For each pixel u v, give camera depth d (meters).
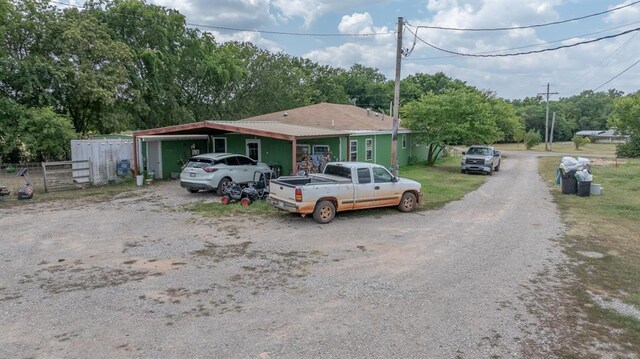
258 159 21.59
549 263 8.25
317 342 5.10
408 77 74.88
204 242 9.54
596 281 7.30
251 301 6.29
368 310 6.02
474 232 10.69
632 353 4.96
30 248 9.02
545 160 38.19
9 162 26.64
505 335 5.35
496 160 26.67
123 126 28.34
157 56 29.34
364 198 12.23
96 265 7.92
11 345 4.98
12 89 24.12
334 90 59.12
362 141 23.67
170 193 16.44
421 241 9.77
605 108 106.88
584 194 16.75
